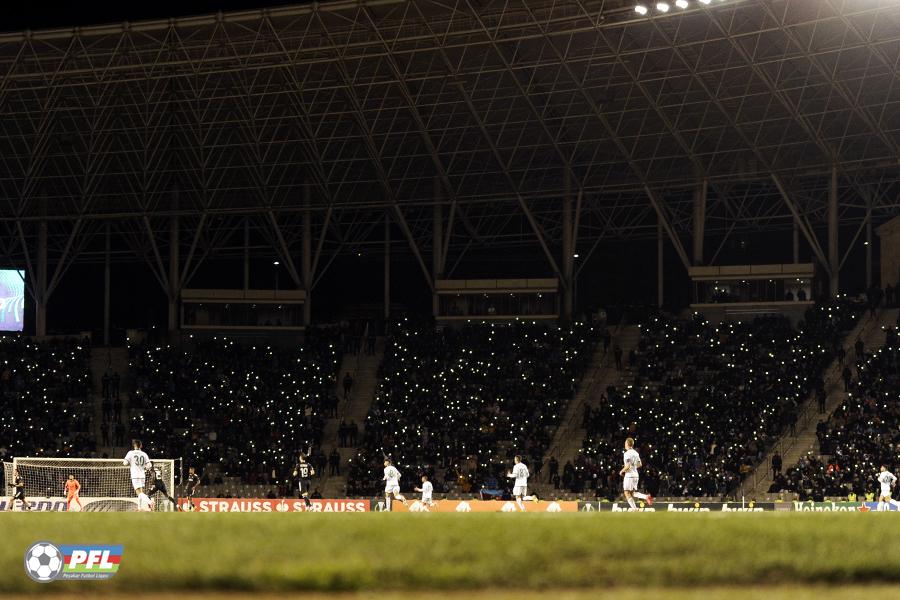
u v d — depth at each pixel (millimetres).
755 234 92688
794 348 76750
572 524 20422
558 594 17719
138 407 80000
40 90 78438
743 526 20250
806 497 60906
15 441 75125
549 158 85062
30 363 83250
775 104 77062
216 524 20781
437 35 69875
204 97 79562
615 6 68875
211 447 74000
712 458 67438
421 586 18188
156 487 45969
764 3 64625
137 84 78375
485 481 67438
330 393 80688
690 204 91562
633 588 18078
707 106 73125
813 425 70438
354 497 66500
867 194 83438
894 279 81438
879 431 66750
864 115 70938
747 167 84062
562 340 82250
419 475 69125
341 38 74625
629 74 70938
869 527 20297
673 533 19766
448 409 76562
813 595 17609
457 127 76000
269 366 82938
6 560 18781
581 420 75688
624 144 83375
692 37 72000
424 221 93062
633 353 79938
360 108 76062
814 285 82938
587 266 94875
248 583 18188
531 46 74500
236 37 75438
